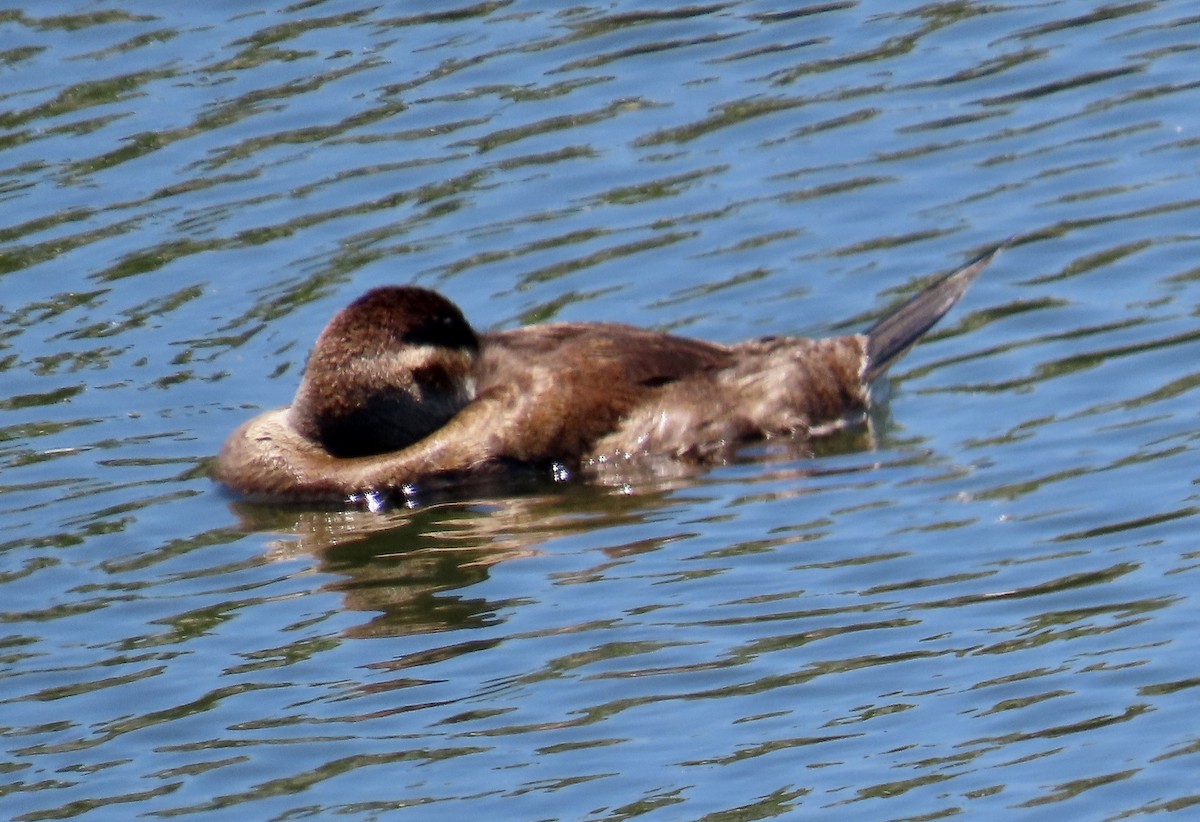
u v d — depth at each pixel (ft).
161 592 41.37
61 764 35.06
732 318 51.01
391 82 62.90
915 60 62.03
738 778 32.71
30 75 64.49
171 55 65.21
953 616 36.99
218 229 56.80
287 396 49.70
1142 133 57.00
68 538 44.01
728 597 38.60
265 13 67.46
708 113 60.18
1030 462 42.98
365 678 37.04
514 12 66.69
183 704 36.70
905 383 47.70
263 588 41.24
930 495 42.14
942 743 33.12
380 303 46.37
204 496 45.98
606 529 42.52
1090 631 35.91
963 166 56.49
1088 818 30.91
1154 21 62.80
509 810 32.45
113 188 58.95
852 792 32.04
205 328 52.95
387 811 32.76
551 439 45.62
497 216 56.24
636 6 66.54
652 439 45.68
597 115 60.59
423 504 45.09
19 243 56.80
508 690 36.06
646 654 36.73
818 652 36.19
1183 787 31.37
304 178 58.70
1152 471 41.68
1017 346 48.44
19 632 39.91
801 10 65.51
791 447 45.68
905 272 52.06
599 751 33.81
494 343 47.47
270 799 33.45
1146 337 47.70
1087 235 52.54
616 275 53.16
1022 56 61.62
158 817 33.19
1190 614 35.99
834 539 40.63
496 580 40.55
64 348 52.60
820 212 55.21
